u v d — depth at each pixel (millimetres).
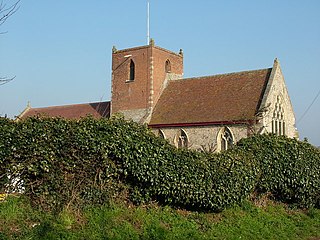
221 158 15383
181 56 41438
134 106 37750
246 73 34438
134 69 38375
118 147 12727
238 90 33156
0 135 11094
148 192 13398
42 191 11695
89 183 12328
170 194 13719
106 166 12555
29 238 9883
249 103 31203
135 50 38469
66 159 11906
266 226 14711
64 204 11711
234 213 15242
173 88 37812
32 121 11836
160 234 11492
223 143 30984
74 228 10977
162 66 38469
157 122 34750
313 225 16219
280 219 16031
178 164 13852
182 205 14367
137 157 13000
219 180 14711
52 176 11734
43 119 12031
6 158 11156
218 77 35875
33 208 11461
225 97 33156
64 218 11086
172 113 34781
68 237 10297
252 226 14320
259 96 31328
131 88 38250
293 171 18125
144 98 37188
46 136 11648
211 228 13227
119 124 13195
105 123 12828
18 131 11312
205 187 14281
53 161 11719
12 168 11242
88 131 12320
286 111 33656
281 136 19266
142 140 13312
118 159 12852
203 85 36031
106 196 12641
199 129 32156
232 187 15141
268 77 32562
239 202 15898
